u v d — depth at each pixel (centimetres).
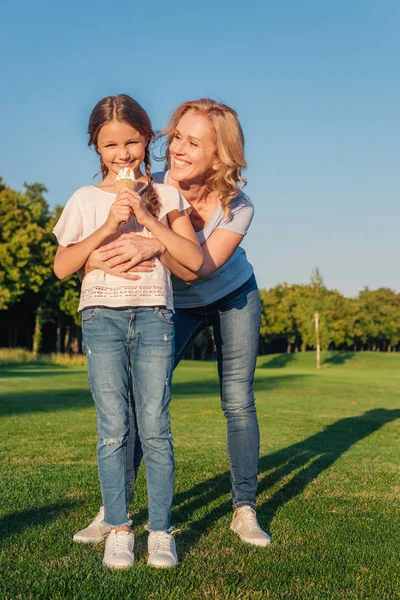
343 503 402
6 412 953
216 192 340
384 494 434
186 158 325
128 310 277
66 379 1847
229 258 334
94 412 974
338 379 2552
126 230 298
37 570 251
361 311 7794
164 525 275
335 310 7194
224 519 348
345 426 906
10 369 2792
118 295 275
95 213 293
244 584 246
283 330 6625
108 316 276
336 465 557
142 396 279
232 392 343
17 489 411
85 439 680
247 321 350
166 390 281
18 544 287
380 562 282
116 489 273
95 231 285
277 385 2031
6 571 249
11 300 4222
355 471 528
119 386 277
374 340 8556
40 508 360
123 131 288
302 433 811
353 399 1521
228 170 323
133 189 284
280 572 262
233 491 332
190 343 367
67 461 540
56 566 258
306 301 5012
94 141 298
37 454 579
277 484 460
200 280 333
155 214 295
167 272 295
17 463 527
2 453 582
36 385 1572
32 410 991
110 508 272
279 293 7581
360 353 5822
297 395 1612
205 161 324
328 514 371
